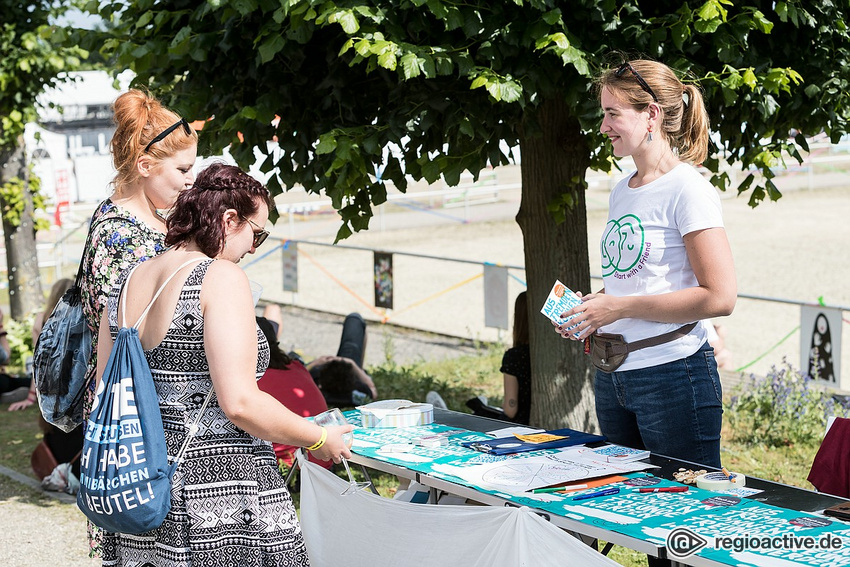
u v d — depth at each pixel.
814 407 7.26
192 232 2.71
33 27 10.41
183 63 5.21
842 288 13.78
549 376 5.80
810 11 4.96
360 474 6.19
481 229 22.62
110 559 2.87
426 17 4.52
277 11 4.35
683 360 3.26
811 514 2.64
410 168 4.96
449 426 3.89
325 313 13.83
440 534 2.99
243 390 2.50
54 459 6.29
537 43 4.21
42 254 20.23
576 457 3.26
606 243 3.38
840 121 5.45
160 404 2.61
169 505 2.55
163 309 2.59
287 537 2.69
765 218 22.06
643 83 3.18
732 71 4.45
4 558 5.04
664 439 3.31
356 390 7.34
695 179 3.14
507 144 4.91
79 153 28.05
